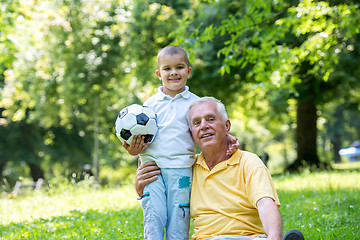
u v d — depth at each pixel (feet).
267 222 11.27
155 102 13.80
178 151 13.03
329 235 17.19
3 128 82.48
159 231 12.90
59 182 38.86
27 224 22.80
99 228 20.35
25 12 40.37
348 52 44.68
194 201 12.84
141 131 12.92
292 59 30.91
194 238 12.67
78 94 61.98
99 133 81.35
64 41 57.62
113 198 30.30
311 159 58.65
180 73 13.46
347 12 28.37
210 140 12.46
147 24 55.31
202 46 48.49
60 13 51.60
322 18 30.76
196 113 12.68
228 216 12.16
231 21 29.99
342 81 50.49
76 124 83.87
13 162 86.58
